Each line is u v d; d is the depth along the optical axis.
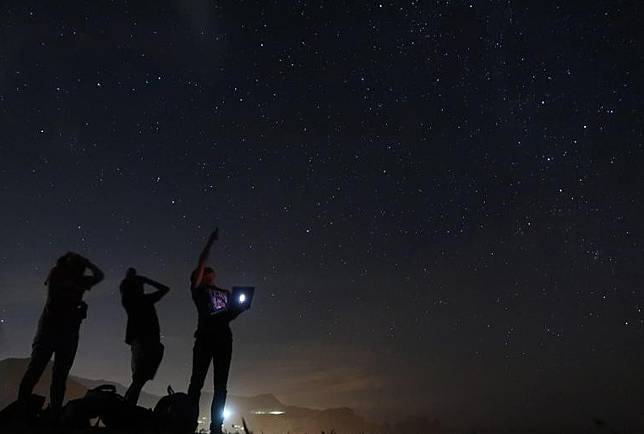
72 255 6.55
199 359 6.16
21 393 5.82
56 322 6.18
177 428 5.81
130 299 6.91
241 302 6.33
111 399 5.72
